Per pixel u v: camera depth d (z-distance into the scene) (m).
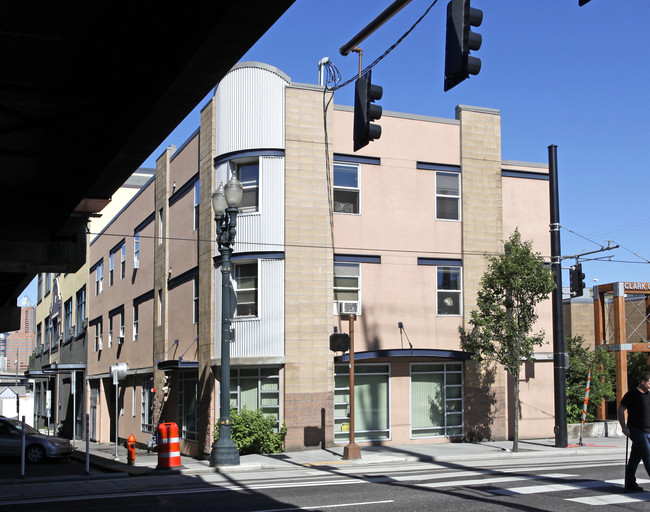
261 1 6.45
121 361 37.19
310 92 24.00
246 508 11.03
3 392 28.80
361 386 23.95
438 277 25.20
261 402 23.03
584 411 25.17
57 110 9.88
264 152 23.44
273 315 22.98
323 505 11.14
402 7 8.79
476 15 7.66
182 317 28.14
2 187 13.35
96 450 32.03
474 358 23.08
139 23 7.48
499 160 26.41
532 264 21.80
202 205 25.39
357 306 23.89
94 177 12.25
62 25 7.68
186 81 8.16
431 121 25.70
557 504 10.82
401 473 16.05
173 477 16.50
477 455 20.59
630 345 28.59
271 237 23.19
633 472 11.87
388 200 24.78
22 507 11.66
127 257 37.22
